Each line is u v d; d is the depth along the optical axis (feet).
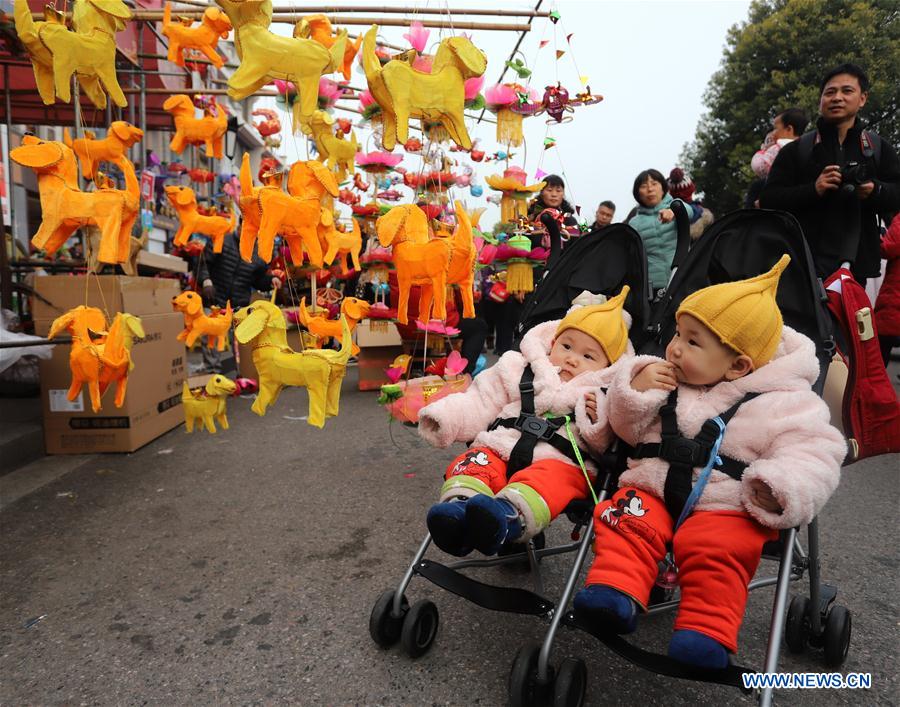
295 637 6.75
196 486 11.55
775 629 4.85
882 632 6.92
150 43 16.90
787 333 5.93
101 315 8.59
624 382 5.89
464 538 5.54
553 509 5.82
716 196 63.26
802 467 4.91
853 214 8.87
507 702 5.70
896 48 52.90
